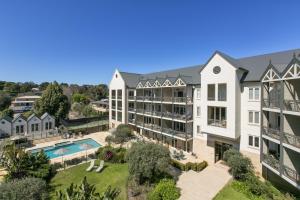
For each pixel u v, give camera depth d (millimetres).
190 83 31828
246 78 24547
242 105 25062
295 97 18281
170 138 37469
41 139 42625
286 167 17578
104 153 31625
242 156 22844
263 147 21641
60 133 46781
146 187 21344
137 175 21781
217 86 26062
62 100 56750
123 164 29391
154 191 19625
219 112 27234
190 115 32344
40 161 26656
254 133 23953
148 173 21266
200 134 30844
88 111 73188
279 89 19609
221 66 25516
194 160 30000
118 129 40625
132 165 22078
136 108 45281
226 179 23203
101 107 84938
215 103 26344
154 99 39625
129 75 51469
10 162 24406
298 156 18672
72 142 42344
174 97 34938
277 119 21938
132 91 48406
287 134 17594
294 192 19719
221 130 25875
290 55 24375
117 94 50812
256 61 27297
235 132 24453
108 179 24766
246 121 24719
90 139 44875
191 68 39031
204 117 27891
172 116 34875
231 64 24406
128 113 48281
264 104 21312
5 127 42562
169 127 39062
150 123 42750
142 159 21906
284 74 17625
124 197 20219
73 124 58094
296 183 16141
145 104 44562
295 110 16984
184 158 30766
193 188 21359
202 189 21109
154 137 41219
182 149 34812
